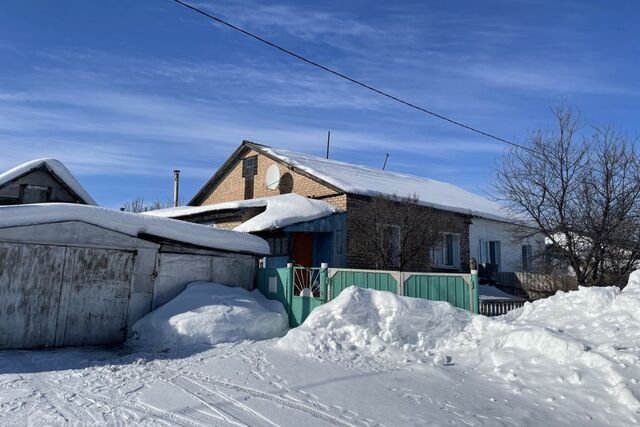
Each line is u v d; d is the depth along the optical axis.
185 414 5.54
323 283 11.26
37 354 9.05
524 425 5.46
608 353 6.75
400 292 10.46
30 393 6.36
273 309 11.62
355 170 22.02
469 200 23.27
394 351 8.35
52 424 5.16
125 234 10.86
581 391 6.25
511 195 15.71
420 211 16.73
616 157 13.73
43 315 9.83
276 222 14.15
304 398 6.21
